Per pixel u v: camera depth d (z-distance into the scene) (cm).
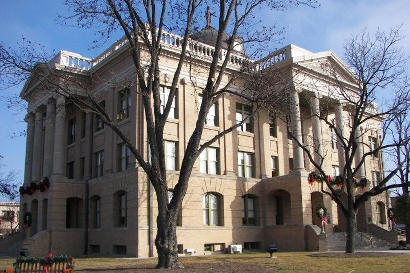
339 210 3981
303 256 2478
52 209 3509
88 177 3725
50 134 3856
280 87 3009
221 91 1959
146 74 3147
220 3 1939
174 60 3378
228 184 3534
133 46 1881
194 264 1922
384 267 1770
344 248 3228
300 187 3378
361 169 4050
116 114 3450
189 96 3428
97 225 3591
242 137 3738
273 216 3725
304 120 4106
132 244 2988
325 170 4116
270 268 1744
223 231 3412
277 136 3941
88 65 3906
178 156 3288
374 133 4706
